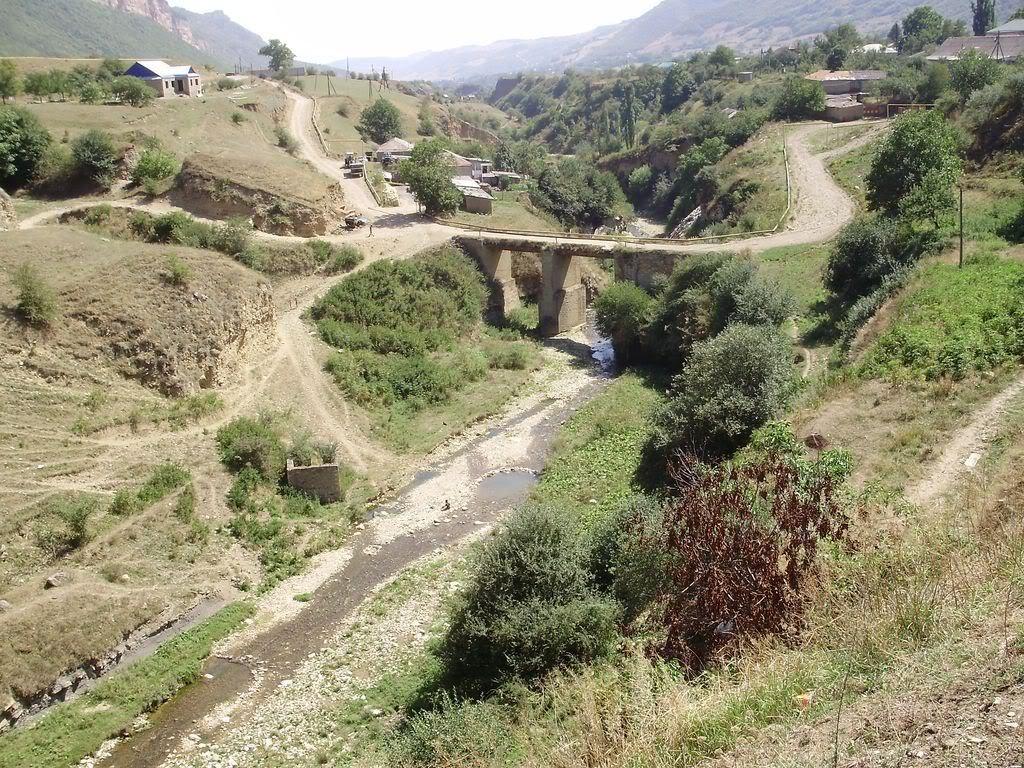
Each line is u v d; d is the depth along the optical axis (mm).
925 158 43438
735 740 8953
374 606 25875
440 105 166750
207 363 36438
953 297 29641
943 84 82125
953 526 13492
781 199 63562
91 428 30281
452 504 33094
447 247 57969
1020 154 49188
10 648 21828
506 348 51750
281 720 20844
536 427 41219
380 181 75125
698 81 156125
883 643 9344
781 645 10891
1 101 73625
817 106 89625
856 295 40062
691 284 47062
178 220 51000
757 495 13555
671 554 15688
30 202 55812
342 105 116625
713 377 30203
